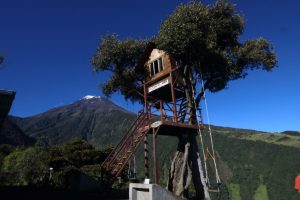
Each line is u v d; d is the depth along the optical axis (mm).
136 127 24406
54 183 33781
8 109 18109
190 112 24109
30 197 18703
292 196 72000
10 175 39125
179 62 24891
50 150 46500
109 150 48000
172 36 22578
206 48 22922
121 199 19438
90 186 24062
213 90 26562
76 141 50094
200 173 22938
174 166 23219
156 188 15469
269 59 25562
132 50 26891
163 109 24578
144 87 26609
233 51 25250
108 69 27750
